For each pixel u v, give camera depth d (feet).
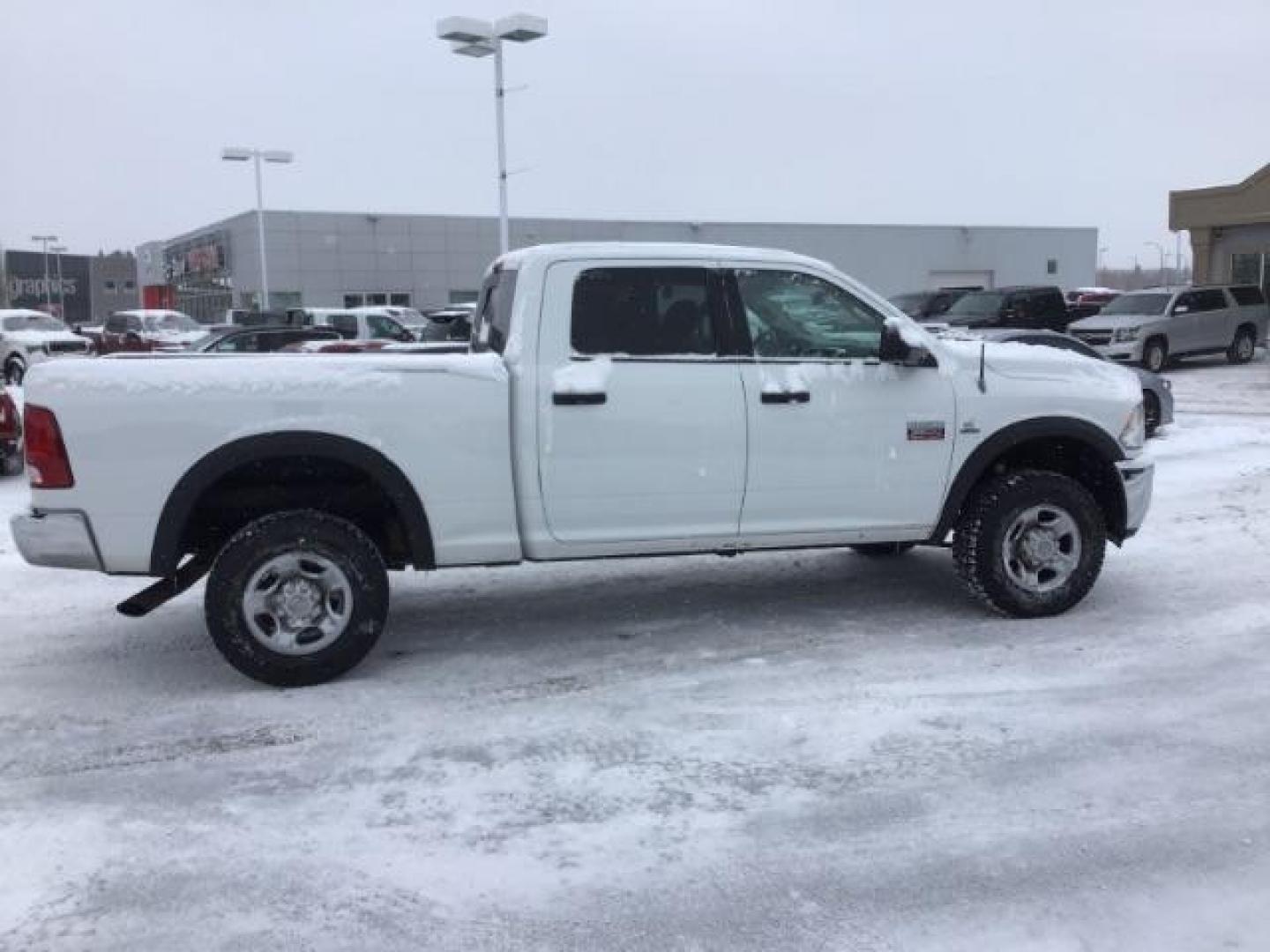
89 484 16.42
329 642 17.37
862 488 19.10
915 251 209.05
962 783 13.89
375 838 12.71
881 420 19.01
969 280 213.05
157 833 12.87
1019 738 15.20
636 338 18.03
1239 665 18.01
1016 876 11.77
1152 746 14.93
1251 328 86.53
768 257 18.67
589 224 197.67
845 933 10.80
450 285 194.70
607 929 10.93
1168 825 12.80
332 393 16.85
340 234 187.32
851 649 18.95
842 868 11.96
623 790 13.83
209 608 16.96
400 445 17.11
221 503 17.66
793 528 18.94
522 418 17.52
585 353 17.81
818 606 21.62
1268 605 21.35
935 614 20.93
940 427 19.30
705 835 12.71
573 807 13.42
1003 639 19.35
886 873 11.87
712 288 18.34
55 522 16.46
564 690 17.20
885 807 13.29
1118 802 13.37
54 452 16.35
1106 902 11.28
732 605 21.84
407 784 14.08
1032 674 17.58
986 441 19.61
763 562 25.38
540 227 196.13
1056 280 219.20
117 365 16.49
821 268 18.86
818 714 16.07
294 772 14.44
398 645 19.54
